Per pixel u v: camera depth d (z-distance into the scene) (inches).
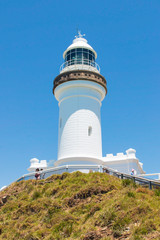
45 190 941.2
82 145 1255.5
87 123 1291.8
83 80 1325.0
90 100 1337.4
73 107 1315.2
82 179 916.0
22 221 791.7
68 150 1258.6
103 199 765.9
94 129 1301.7
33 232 706.8
